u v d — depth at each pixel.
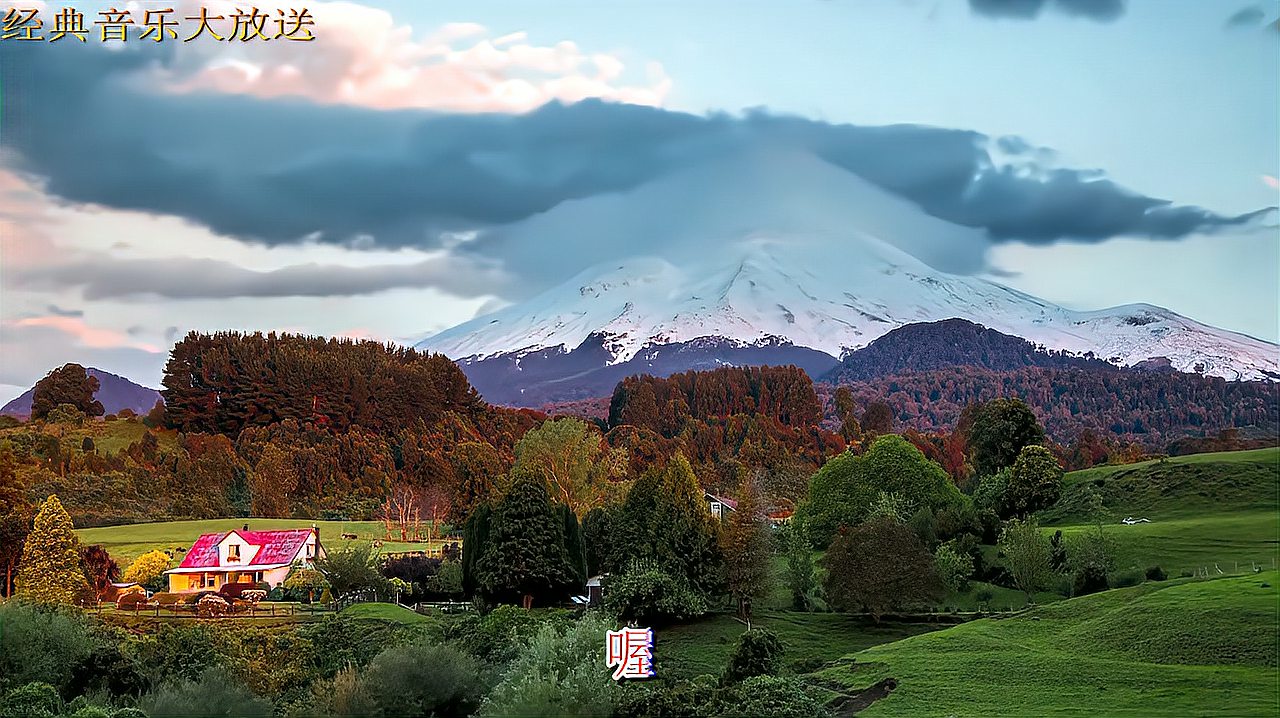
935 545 105.75
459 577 106.00
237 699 60.34
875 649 70.69
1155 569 90.75
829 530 120.81
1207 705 52.84
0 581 112.25
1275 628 60.81
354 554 108.12
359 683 60.06
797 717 54.22
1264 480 122.94
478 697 60.28
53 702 58.28
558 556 99.50
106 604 100.94
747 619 86.75
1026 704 55.81
